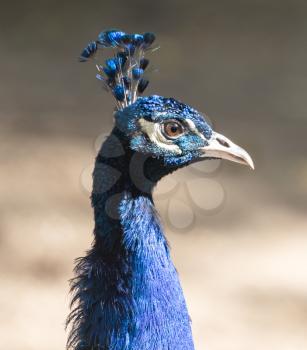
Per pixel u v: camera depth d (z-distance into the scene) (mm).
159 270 8375
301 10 37375
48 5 36281
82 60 9422
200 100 27797
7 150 22672
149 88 28531
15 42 32938
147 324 8242
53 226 18688
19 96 27234
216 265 17891
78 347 8422
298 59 32750
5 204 19547
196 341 15141
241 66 31609
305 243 18891
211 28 35062
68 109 26375
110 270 8352
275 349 14930
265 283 17203
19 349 14562
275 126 25844
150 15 35812
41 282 16734
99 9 36156
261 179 22359
